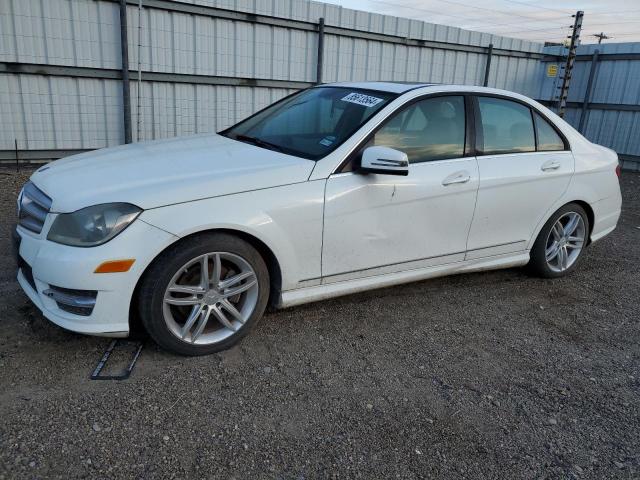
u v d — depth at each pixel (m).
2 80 8.00
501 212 4.21
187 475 2.28
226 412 2.71
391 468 2.42
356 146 3.52
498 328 3.89
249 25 9.78
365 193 3.49
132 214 2.84
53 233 2.88
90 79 8.65
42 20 8.03
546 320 4.08
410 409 2.86
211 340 3.19
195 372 3.03
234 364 3.14
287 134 3.92
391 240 3.69
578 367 3.42
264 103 10.44
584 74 13.99
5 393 2.71
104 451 2.38
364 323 3.79
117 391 2.80
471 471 2.44
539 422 2.83
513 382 3.20
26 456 2.30
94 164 3.34
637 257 5.81
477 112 4.12
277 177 3.23
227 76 9.81
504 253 4.42
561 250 4.82
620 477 2.46
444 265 4.08
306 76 10.77
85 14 8.32
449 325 3.88
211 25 9.39
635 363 3.53
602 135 13.80
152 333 3.01
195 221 2.94
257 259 3.22
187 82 9.46
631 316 4.25
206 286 3.09
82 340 3.25
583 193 4.71
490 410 2.90
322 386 3.00
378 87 4.07
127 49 8.62
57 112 8.52
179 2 8.95
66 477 2.22
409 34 11.81
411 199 3.68
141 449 2.41
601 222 5.01
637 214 8.07
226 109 10.04
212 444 2.47
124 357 3.11
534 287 4.71
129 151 3.67
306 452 2.48
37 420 2.53
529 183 4.31
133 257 2.82
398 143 3.70
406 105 3.78
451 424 2.76
